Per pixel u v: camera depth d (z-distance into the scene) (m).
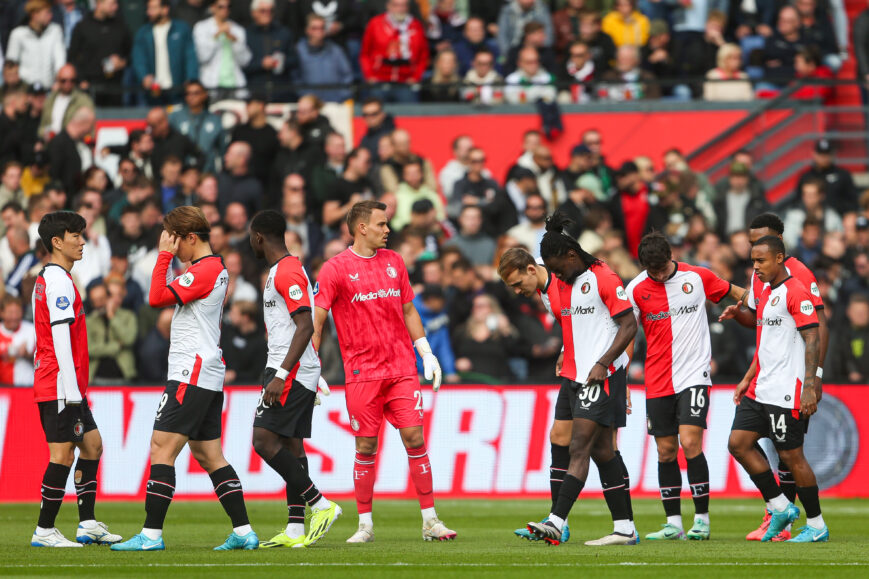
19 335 48.75
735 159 55.03
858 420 45.47
